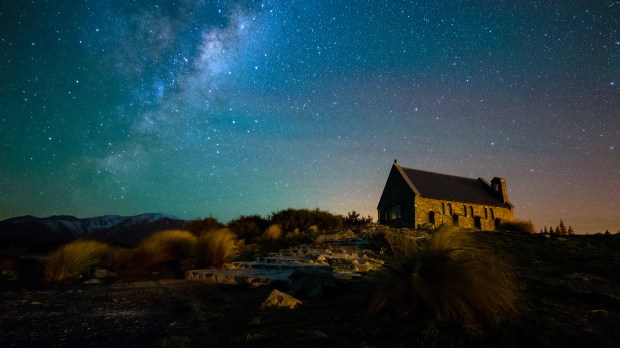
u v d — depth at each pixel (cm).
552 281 803
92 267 1202
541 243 1544
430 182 3850
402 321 524
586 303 606
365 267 1077
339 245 1733
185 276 1125
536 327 476
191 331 552
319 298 747
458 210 3647
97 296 834
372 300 607
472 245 720
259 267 1230
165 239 1398
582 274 874
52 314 662
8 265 1194
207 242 1321
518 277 844
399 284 577
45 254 1473
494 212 3844
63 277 1070
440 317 507
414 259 614
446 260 586
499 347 421
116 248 1491
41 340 506
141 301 783
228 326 572
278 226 2348
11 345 483
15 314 656
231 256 1365
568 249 1384
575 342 432
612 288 735
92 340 508
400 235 1516
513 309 530
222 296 831
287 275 1012
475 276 545
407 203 3569
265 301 690
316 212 2847
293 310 650
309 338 477
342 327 525
